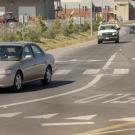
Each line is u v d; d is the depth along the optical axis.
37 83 32.31
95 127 17.70
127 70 39.81
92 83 31.67
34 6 158.38
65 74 37.66
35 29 92.44
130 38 115.50
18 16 158.00
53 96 26.09
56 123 18.53
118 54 59.03
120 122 18.66
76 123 18.50
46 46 77.56
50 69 32.41
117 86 30.00
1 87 27.92
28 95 26.64
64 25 114.19
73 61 50.00
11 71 27.78
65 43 88.88
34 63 30.12
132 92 27.33
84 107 22.33
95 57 54.94
